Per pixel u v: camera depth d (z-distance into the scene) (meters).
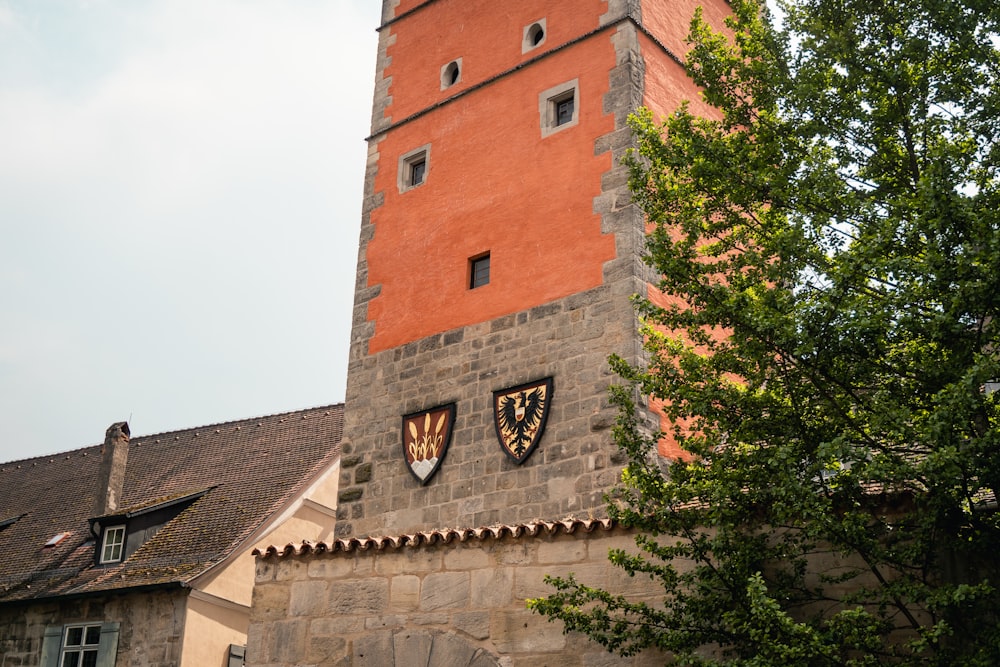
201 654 21.95
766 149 11.13
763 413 10.25
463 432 17.20
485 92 19.48
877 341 9.49
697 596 10.23
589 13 18.62
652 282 16.50
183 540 24.19
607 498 10.78
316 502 25.25
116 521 25.05
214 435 29.25
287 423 28.28
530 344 16.98
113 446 28.19
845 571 9.91
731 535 9.97
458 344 17.91
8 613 24.27
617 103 17.53
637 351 15.77
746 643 9.70
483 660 11.32
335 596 12.47
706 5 20.64
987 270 8.84
